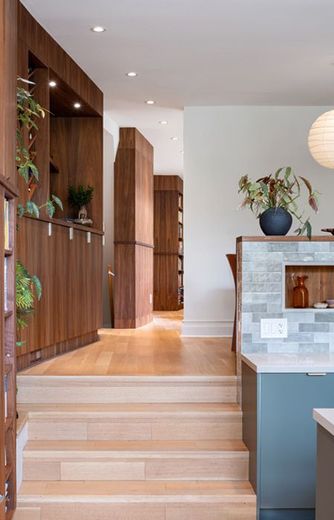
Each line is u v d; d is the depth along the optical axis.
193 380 4.11
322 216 6.77
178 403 4.07
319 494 1.85
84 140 6.22
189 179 6.81
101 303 6.30
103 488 3.48
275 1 4.04
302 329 3.66
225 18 4.32
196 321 6.78
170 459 3.61
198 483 3.56
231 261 5.48
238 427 3.86
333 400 3.27
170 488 3.47
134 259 7.64
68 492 3.41
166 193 11.89
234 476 3.61
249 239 3.64
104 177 7.86
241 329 3.69
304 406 3.27
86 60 5.23
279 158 6.80
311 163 6.80
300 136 6.80
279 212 3.74
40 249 4.59
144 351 5.41
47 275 4.75
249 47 4.91
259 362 3.34
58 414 3.84
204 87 6.04
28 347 4.40
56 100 5.57
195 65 5.36
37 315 4.56
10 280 3.05
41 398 4.08
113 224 8.09
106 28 4.53
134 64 5.33
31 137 4.65
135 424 3.84
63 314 5.14
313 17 4.32
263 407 3.28
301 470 3.28
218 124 6.80
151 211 8.81
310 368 3.26
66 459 3.61
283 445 3.28
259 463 3.29
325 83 5.93
